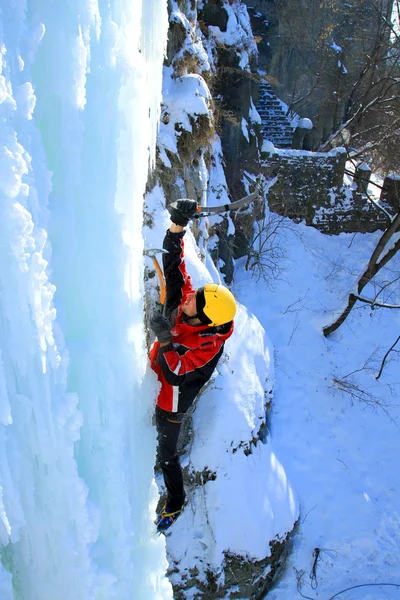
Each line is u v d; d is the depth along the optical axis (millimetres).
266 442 7727
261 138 13234
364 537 8312
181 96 7363
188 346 2732
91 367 2127
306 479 8906
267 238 12203
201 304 2725
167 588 2791
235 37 11859
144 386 2561
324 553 7910
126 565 2316
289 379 10539
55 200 1895
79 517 2047
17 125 1630
